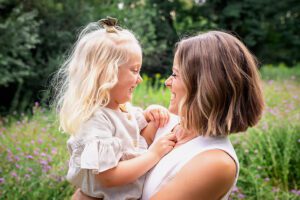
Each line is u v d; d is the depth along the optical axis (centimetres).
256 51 1380
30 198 316
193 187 145
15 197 309
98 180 159
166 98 596
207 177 144
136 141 176
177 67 158
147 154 162
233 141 442
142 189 166
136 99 591
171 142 167
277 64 1617
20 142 434
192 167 147
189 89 150
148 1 1019
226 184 146
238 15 1223
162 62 945
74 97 167
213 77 145
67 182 346
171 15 1102
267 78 1088
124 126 173
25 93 781
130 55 169
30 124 523
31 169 347
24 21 741
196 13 1188
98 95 164
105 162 156
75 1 840
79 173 164
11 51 722
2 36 713
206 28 1206
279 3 1520
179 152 157
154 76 934
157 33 999
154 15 954
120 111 176
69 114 166
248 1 1241
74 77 171
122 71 168
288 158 399
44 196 322
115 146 161
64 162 387
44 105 616
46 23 827
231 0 1237
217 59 146
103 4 910
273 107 579
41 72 777
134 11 923
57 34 802
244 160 423
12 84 772
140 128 187
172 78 164
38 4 816
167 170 155
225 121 146
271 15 1550
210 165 145
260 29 1316
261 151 413
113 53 166
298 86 855
